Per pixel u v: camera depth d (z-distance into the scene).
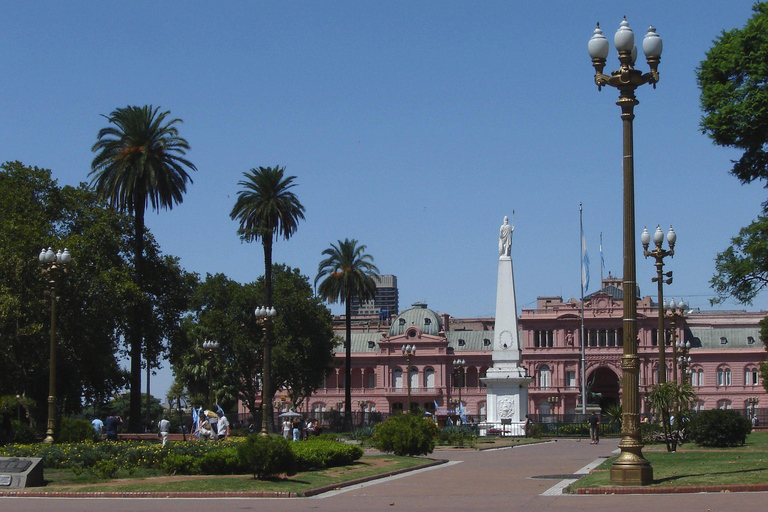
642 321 152.12
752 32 44.88
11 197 71.50
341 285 105.56
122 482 31.08
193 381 116.75
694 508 21.36
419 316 165.12
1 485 29.97
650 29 28.33
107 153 73.19
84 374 78.50
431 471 38.75
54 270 44.59
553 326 155.25
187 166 75.69
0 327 63.06
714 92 45.34
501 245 83.06
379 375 162.12
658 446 49.97
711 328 159.12
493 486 30.55
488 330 171.12
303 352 107.75
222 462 33.62
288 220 85.38
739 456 38.06
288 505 25.33
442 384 159.50
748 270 50.47
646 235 49.50
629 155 28.48
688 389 44.75
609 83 28.55
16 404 52.50
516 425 80.44
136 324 73.81
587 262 109.75
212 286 109.50
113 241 76.00
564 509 22.41
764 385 101.56
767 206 50.03
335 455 38.41
